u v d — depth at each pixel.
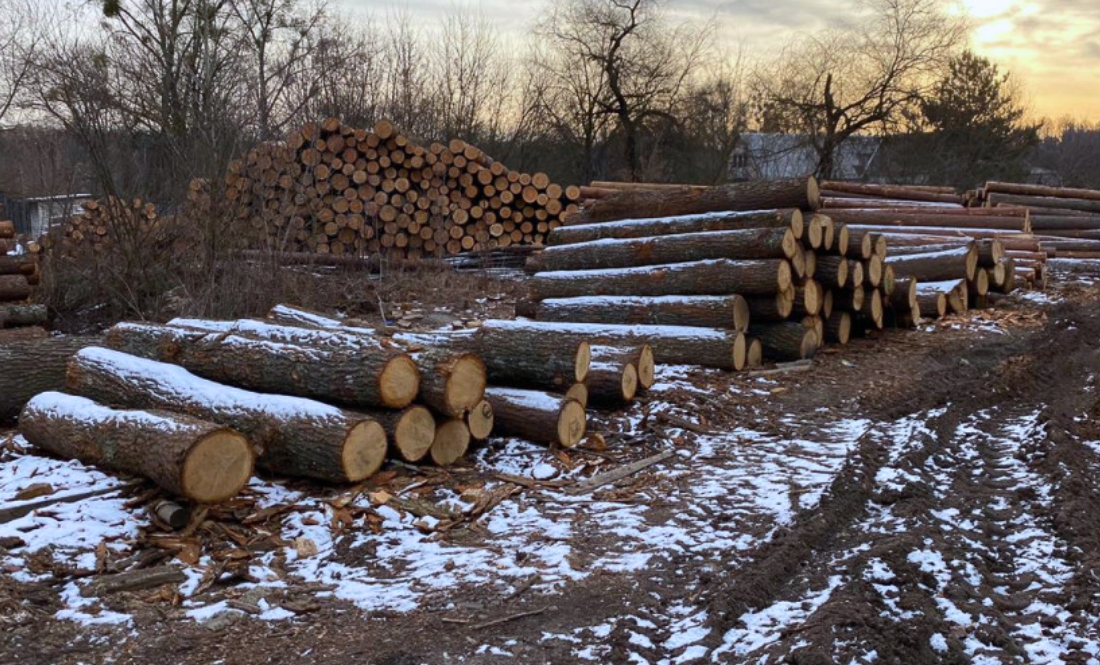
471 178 16.05
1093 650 3.81
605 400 7.63
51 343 7.42
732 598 4.26
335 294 13.05
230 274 11.80
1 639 4.01
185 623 4.21
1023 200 19.73
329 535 5.22
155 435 5.23
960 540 5.05
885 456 6.60
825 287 10.26
